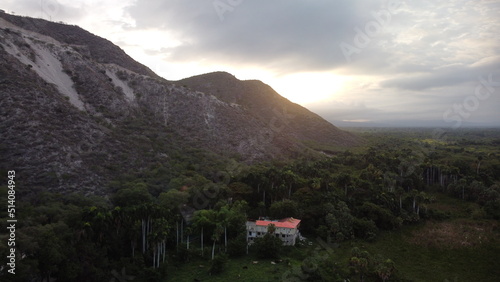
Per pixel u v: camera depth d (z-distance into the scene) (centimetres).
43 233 5106
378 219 8681
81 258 5316
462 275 6378
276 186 9344
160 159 10169
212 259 6372
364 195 9788
